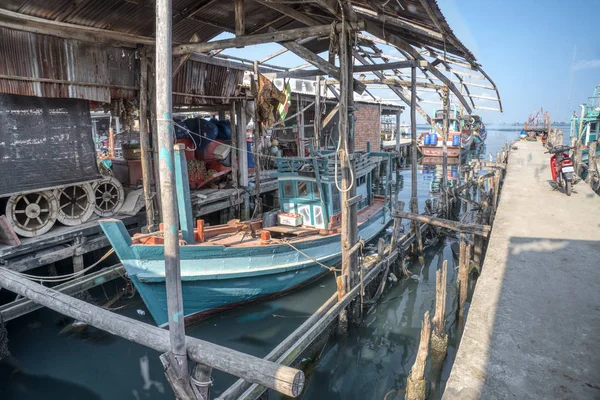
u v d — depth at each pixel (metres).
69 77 7.76
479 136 39.31
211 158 13.10
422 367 4.80
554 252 5.77
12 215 7.41
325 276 9.68
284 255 7.98
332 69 7.64
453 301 9.02
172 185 3.66
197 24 8.73
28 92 7.20
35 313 7.94
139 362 6.70
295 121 21.81
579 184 12.13
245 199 13.13
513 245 6.14
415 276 10.24
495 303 4.18
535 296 4.33
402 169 30.73
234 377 6.21
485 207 11.45
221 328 7.58
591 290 4.46
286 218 9.34
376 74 12.91
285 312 8.21
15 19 6.76
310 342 5.86
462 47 7.06
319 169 8.78
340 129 6.74
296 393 3.58
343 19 6.26
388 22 6.49
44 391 6.00
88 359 6.75
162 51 3.46
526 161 18.95
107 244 8.88
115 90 8.77
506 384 2.91
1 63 6.76
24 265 7.25
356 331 7.59
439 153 30.92
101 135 23.64
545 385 2.90
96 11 7.15
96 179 8.89
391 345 7.34
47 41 7.32
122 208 9.74
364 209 12.15
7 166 7.29
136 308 8.17
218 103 11.95
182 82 10.30
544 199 9.92
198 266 6.81
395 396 5.97
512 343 3.43
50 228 8.06
